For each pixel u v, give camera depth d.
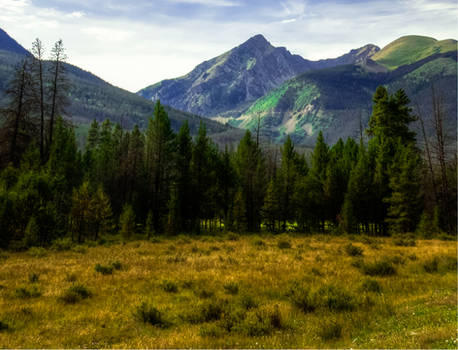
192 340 7.09
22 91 32.97
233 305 9.62
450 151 35.34
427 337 6.18
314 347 6.55
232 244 27.00
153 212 44.84
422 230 32.97
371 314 8.80
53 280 13.12
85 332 7.82
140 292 11.66
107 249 24.05
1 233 23.23
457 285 11.50
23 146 36.50
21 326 8.26
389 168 39.44
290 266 15.62
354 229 39.25
